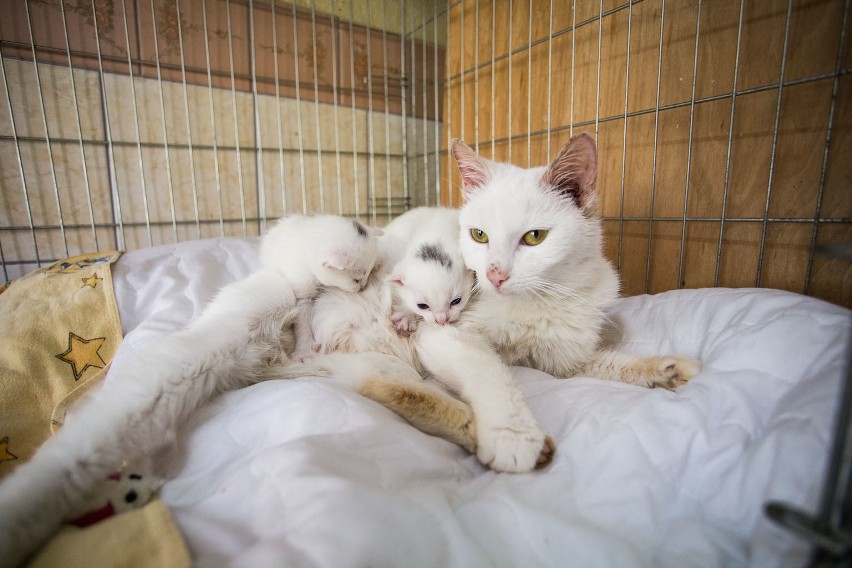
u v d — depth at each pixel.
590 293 1.21
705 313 1.13
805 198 1.25
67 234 1.87
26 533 0.61
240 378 1.07
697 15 1.36
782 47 1.25
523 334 1.19
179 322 1.34
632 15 1.61
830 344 0.77
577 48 1.82
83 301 1.35
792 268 1.30
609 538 0.61
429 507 0.62
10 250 1.78
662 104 1.56
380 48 2.53
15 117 1.72
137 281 1.48
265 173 2.28
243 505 0.61
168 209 2.07
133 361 0.88
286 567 0.48
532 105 2.06
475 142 2.34
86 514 0.67
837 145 1.18
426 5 2.60
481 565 0.56
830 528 0.43
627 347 1.27
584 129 1.83
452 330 1.15
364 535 0.53
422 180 2.76
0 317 1.25
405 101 2.62
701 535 0.61
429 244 1.32
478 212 1.17
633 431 0.78
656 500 0.68
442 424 0.88
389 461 0.72
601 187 1.80
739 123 1.37
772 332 0.85
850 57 1.14
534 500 0.70
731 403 0.78
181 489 0.72
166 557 0.54
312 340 1.25
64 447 0.68
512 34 2.13
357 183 2.57
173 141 2.04
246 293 1.18
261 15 2.16
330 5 2.32
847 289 1.21
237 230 2.25
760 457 0.64
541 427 0.91
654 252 1.65
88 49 1.82
